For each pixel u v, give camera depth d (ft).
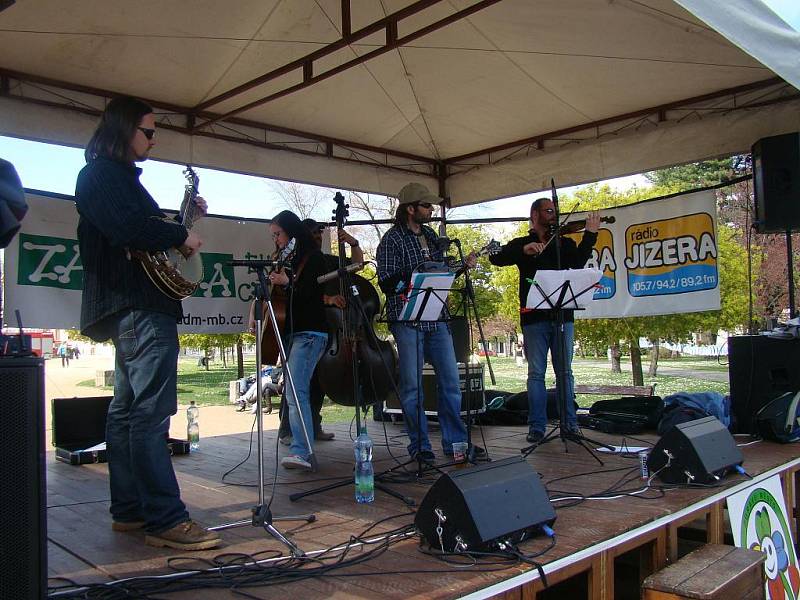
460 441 13.47
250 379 41.09
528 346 15.20
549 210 14.74
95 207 7.28
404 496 10.28
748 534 10.71
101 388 49.34
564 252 14.97
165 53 15.20
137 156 7.81
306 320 12.82
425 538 7.53
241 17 14.23
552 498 9.57
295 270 12.84
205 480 12.02
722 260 27.48
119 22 13.78
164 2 13.29
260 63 16.16
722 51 15.70
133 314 7.60
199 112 18.07
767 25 10.19
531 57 16.38
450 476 7.33
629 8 14.06
